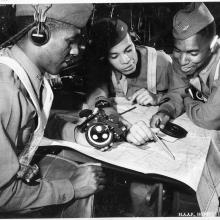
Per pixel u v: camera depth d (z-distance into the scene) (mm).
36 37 749
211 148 959
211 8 1345
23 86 768
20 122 761
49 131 1023
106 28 1194
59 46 780
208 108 1041
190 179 767
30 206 785
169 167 813
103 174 855
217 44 1139
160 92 1458
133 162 835
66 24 758
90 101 1298
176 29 1060
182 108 1169
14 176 750
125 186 962
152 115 1134
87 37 1209
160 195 827
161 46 1485
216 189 856
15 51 806
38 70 832
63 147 956
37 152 944
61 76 1362
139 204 944
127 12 1398
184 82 1221
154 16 1395
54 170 878
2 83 710
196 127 1065
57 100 1312
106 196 972
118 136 933
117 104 1236
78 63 1307
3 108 689
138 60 1410
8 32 884
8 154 707
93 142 894
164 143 941
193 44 1040
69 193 816
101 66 1350
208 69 1146
